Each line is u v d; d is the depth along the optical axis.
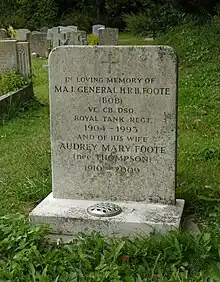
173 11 13.98
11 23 19.84
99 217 2.90
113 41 12.84
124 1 20.47
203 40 10.43
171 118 2.97
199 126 5.16
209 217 3.07
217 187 3.43
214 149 4.21
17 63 6.71
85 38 11.95
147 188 3.07
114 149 3.07
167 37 12.75
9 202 3.34
